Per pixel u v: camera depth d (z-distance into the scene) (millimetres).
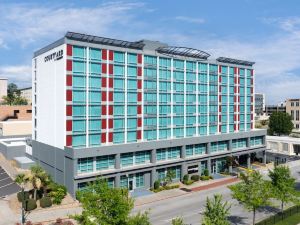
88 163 51969
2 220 40844
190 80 67500
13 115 118750
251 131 80125
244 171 73000
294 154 99312
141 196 53438
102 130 54406
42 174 45906
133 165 57469
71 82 51031
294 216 42438
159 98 62031
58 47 52375
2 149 73125
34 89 62625
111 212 25922
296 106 135250
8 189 52375
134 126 58375
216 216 30391
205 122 70812
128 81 57344
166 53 62969
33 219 41500
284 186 41812
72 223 39094
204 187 59688
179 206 48469
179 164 63625
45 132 58281
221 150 73625
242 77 79938
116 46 55625
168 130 63750
